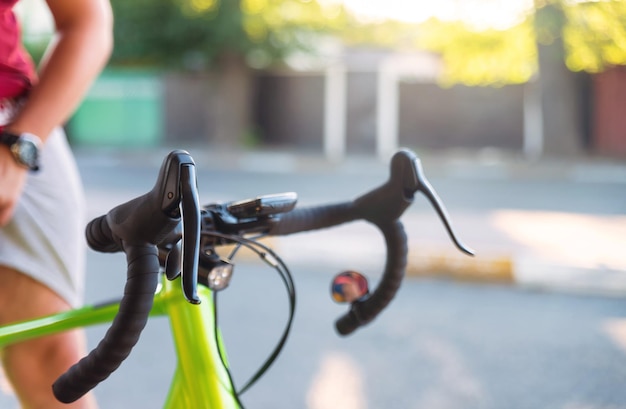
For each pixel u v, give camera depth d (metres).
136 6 19.92
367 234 7.26
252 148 21.48
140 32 20.03
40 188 1.60
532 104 21.25
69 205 1.64
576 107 18.09
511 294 5.60
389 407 3.52
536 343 4.44
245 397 3.63
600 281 5.64
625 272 5.72
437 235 7.95
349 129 22.41
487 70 19.02
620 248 7.34
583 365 4.07
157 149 21.69
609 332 4.67
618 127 20.00
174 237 1.18
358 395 3.67
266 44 19.95
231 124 20.75
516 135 21.53
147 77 22.88
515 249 7.25
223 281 1.20
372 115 22.22
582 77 20.31
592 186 14.07
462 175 16.27
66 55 1.51
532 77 19.92
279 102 22.70
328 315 4.97
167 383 3.79
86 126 23.22
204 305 1.33
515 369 4.02
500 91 21.42
